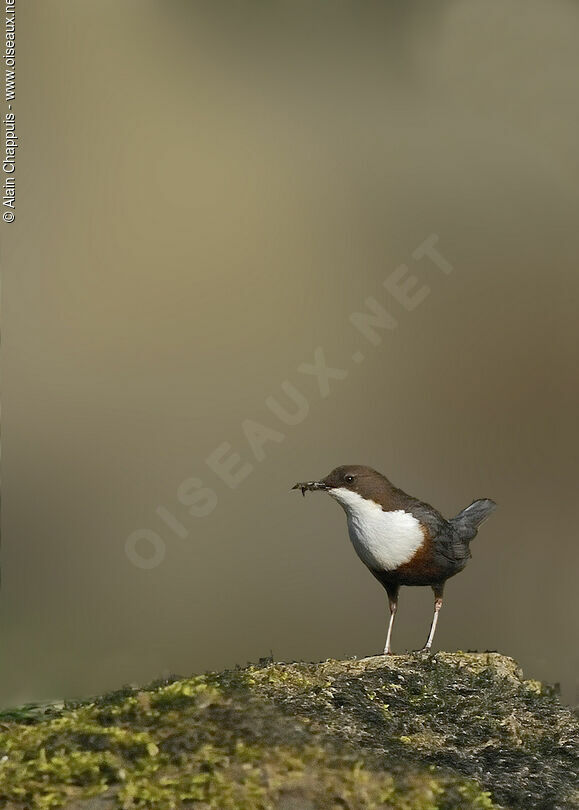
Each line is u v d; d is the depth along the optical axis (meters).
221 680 5.46
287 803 4.42
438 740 5.25
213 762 4.62
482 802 4.56
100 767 4.57
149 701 5.12
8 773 4.52
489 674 6.18
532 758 5.18
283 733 4.88
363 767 4.69
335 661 6.23
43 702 5.43
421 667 6.18
